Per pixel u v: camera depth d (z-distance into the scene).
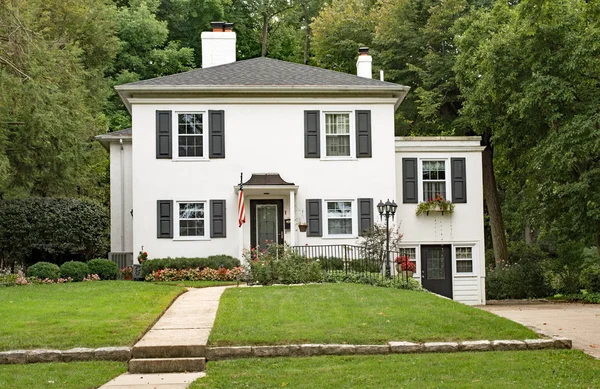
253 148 26.19
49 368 11.23
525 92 24.48
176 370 11.48
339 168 26.44
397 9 39.28
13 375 10.74
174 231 25.77
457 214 27.73
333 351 12.17
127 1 49.16
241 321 13.89
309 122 26.41
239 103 26.25
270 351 12.06
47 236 25.12
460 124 35.31
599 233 25.62
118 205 28.55
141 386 10.30
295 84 26.11
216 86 25.75
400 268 23.89
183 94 25.98
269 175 26.02
